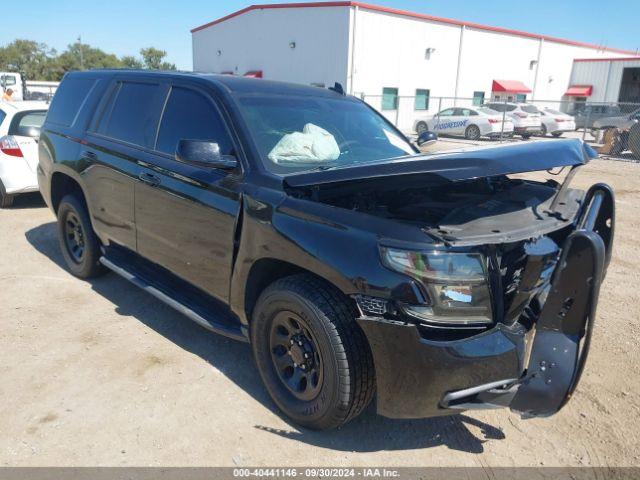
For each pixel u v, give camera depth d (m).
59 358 3.66
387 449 2.88
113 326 4.15
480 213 2.89
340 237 2.64
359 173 2.61
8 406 3.11
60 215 5.08
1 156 7.42
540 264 2.47
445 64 33.72
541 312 2.55
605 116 23.91
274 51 32.50
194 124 3.68
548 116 23.39
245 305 3.23
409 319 2.45
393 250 2.46
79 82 5.07
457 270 2.44
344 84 29.31
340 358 2.64
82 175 4.58
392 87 31.33
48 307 4.46
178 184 3.59
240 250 3.14
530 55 38.66
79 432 2.91
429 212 3.08
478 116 23.06
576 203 3.35
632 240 7.03
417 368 2.46
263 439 2.91
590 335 2.37
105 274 5.21
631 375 3.66
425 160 2.56
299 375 3.00
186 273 3.68
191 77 3.87
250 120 3.45
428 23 32.00
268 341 3.09
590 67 40.62
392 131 4.38
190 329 4.15
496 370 2.53
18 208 7.90
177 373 3.52
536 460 2.83
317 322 2.68
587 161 2.77
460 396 2.49
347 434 2.99
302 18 30.56
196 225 3.48
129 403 3.18
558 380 2.46
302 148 3.46
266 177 3.11
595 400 3.37
